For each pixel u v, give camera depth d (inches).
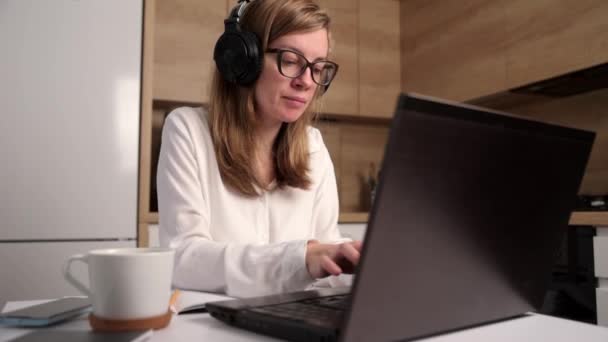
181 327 20.6
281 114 40.7
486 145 16.8
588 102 85.9
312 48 39.5
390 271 15.4
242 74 39.9
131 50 80.8
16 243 72.8
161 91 89.0
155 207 87.4
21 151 73.9
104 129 78.5
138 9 81.7
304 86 39.9
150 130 81.1
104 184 77.9
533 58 80.8
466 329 20.2
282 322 18.4
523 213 19.4
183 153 41.3
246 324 19.9
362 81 111.1
